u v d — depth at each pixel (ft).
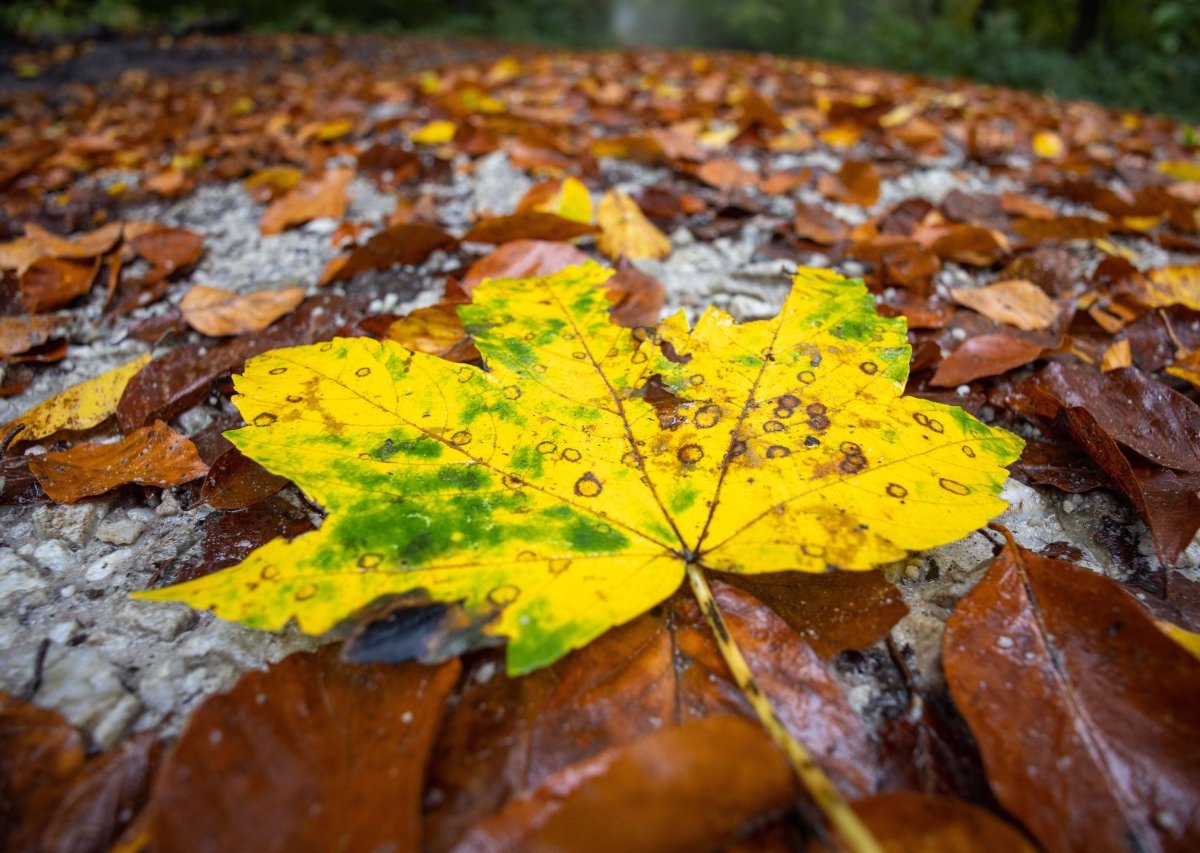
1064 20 9.57
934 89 4.67
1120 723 0.60
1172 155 2.94
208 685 0.72
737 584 0.74
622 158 2.21
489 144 2.33
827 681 0.65
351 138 2.78
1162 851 0.53
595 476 0.75
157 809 0.53
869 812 0.54
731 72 4.67
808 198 1.91
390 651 0.62
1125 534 0.86
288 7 9.61
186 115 3.26
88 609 0.80
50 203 2.12
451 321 1.10
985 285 1.41
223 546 0.84
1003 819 0.61
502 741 0.64
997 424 1.01
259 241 1.73
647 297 1.23
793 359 0.87
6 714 0.65
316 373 0.83
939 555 0.84
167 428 0.93
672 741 0.54
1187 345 1.15
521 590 0.66
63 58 6.10
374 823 0.53
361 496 0.72
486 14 10.98
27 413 1.03
